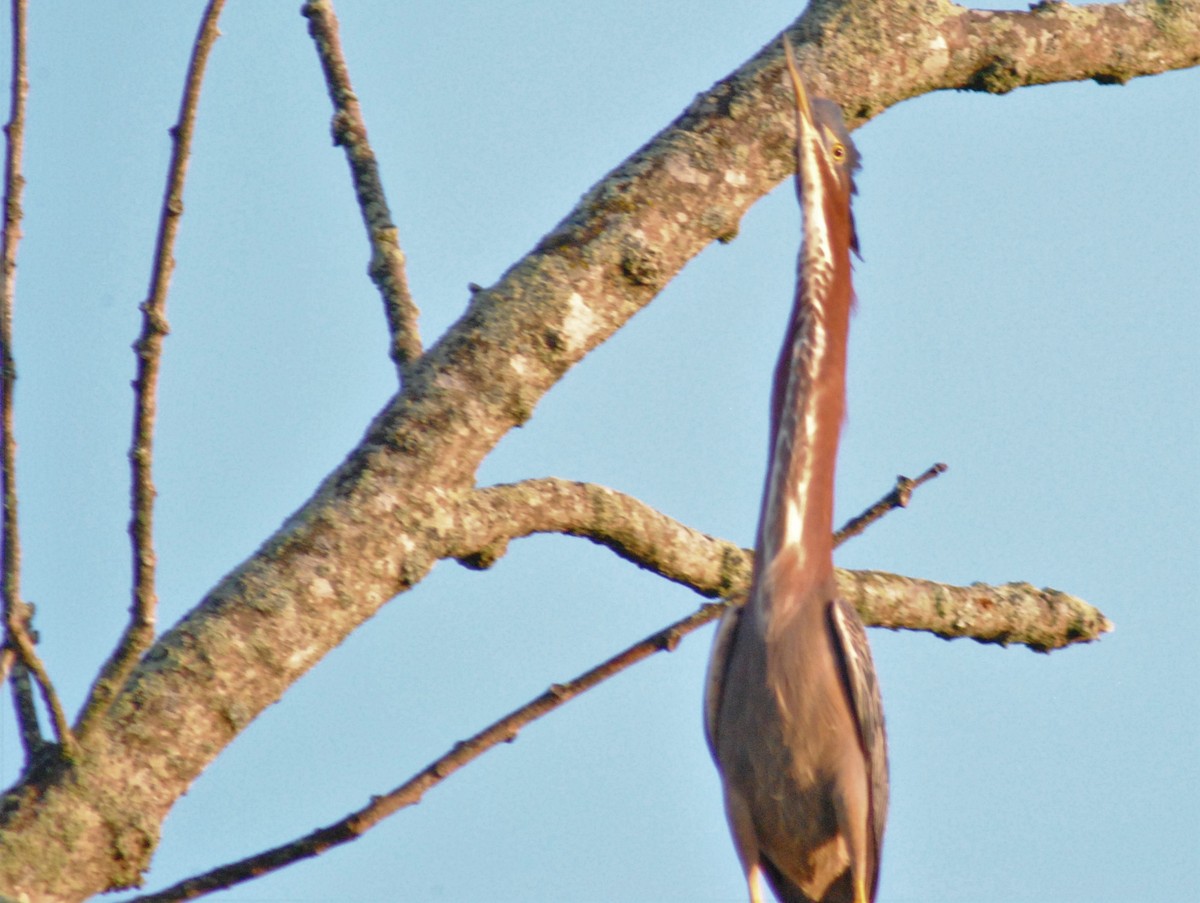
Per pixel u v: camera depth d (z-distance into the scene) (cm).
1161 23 1041
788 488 1059
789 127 930
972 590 1120
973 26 998
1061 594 1133
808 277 1088
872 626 1111
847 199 1109
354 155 948
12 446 636
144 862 703
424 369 852
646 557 1015
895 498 945
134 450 665
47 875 677
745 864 1060
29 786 694
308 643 771
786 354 1104
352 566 789
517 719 739
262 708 757
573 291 865
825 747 1038
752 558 1091
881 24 973
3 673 644
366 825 696
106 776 700
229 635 752
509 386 844
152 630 687
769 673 1034
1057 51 1014
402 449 822
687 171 905
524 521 920
